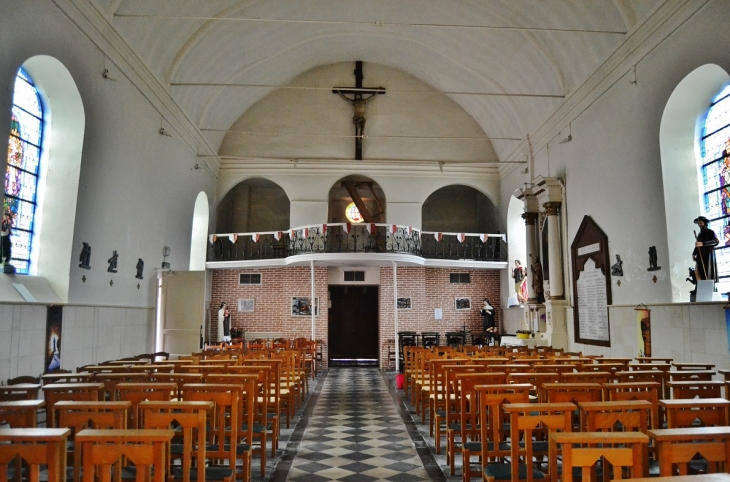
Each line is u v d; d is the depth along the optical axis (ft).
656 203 37.88
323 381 56.70
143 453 11.35
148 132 47.21
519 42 53.83
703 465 16.79
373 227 66.95
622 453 10.79
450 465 23.02
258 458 25.26
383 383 54.80
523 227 72.08
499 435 19.52
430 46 63.93
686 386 19.57
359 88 74.13
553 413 17.63
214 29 51.42
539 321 57.72
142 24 41.88
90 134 36.47
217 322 75.25
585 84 47.67
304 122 74.59
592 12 42.96
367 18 60.49
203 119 62.13
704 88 35.58
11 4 28.37
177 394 21.97
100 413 15.10
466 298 77.71
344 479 21.95
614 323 43.57
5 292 28.50
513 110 63.52
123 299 42.24
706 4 32.60
